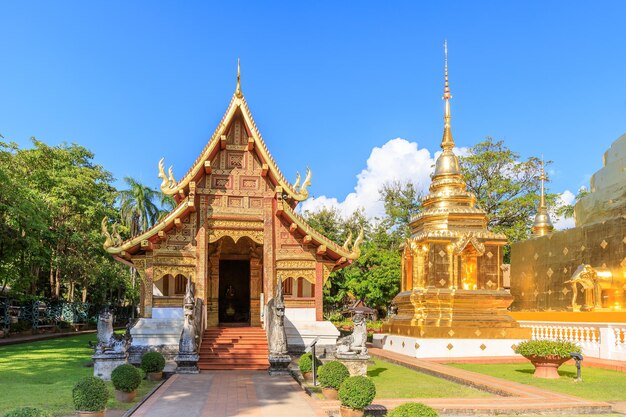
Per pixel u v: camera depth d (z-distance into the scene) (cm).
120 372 1315
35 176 4450
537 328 2386
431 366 1906
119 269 5466
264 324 2380
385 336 2700
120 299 6366
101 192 5072
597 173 2581
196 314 2111
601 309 2205
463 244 2392
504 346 2280
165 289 2409
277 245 2438
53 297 4953
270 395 1427
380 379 1672
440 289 2373
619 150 2461
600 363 1894
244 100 2431
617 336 1977
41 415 752
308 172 2450
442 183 2664
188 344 1961
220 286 3188
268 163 2412
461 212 2509
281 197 2406
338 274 4659
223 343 2230
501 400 1259
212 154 2408
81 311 5212
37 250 3809
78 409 1041
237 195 2423
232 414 1151
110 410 1204
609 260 2256
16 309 4841
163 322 2305
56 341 3566
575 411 1183
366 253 3881
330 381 1319
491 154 4491
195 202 2383
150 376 1719
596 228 2347
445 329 2256
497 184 4450
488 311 2352
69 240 4628
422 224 2608
